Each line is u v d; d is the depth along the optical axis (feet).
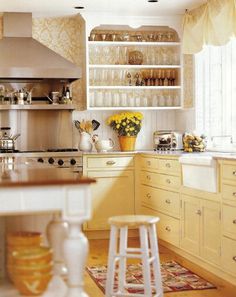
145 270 11.25
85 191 7.86
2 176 8.86
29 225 9.89
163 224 18.44
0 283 9.00
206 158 14.60
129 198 20.70
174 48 22.68
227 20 17.90
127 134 21.65
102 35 21.72
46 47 21.20
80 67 21.86
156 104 22.30
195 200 15.75
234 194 13.38
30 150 21.81
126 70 22.38
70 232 7.94
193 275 15.02
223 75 19.69
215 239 14.51
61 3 19.61
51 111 21.97
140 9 20.66
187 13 20.97
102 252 18.15
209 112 20.70
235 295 13.11
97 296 13.05
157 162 18.83
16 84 21.67
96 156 20.39
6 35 21.27
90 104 21.67
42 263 8.13
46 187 7.75
